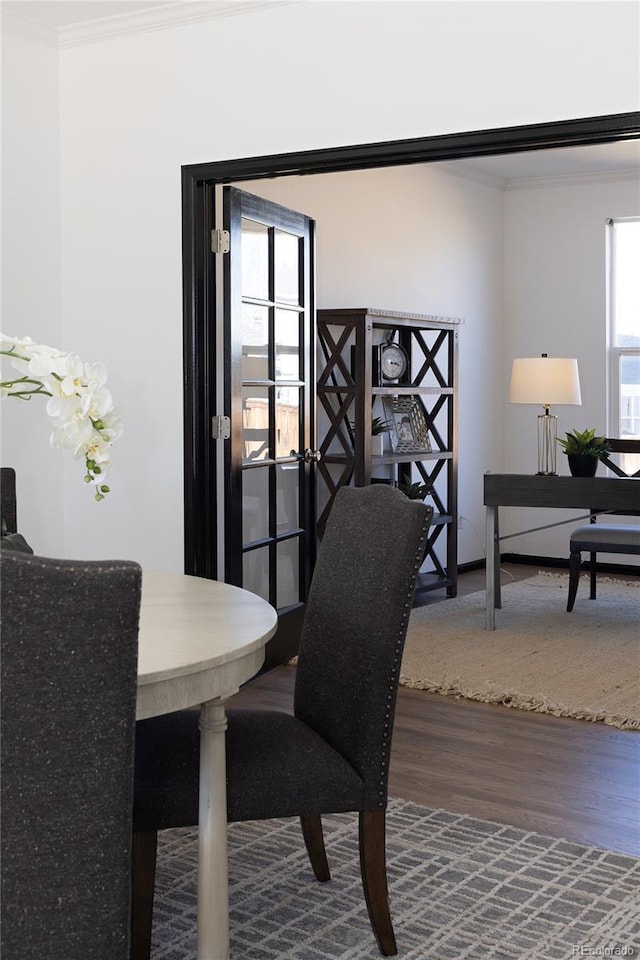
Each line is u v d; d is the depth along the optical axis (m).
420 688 4.36
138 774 2.08
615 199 7.17
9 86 4.07
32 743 1.33
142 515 4.22
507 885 2.58
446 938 2.32
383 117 3.56
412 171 6.55
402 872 2.65
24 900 1.37
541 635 5.27
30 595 1.29
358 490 2.43
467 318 7.20
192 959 2.24
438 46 3.44
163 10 3.93
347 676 2.25
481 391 7.41
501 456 7.68
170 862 2.74
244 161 3.87
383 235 6.30
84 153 4.26
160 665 1.77
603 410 7.30
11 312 4.14
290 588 4.83
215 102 3.92
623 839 2.86
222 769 2.00
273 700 4.11
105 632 1.33
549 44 3.26
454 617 5.72
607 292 7.27
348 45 3.62
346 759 2.23
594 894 2.53
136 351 4.20
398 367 6.05
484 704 4.17
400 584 2.14
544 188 7.41
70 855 1.38
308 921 2.41
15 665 1.31
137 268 4.17
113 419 2.04
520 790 3.23
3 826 1.34
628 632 5.36
